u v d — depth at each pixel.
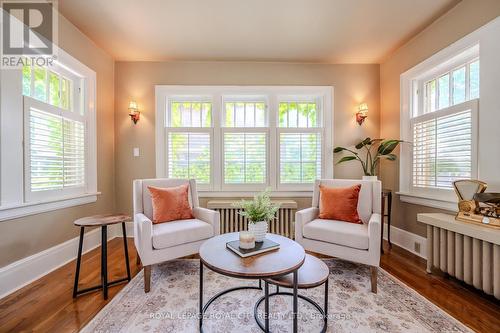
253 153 3.24
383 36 2.60
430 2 2.07
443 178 2.32
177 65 3.18
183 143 3.21
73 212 2.43
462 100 2.19
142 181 2.35
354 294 1.76
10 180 1.80
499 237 1.49
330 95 3.23
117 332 1.35
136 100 3.16
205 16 2.24
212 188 3.22
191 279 1.98
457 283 1.91
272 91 3.21
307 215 2.26
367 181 2.36
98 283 1.90
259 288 1.82
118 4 2.08
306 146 3.26
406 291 1.79
